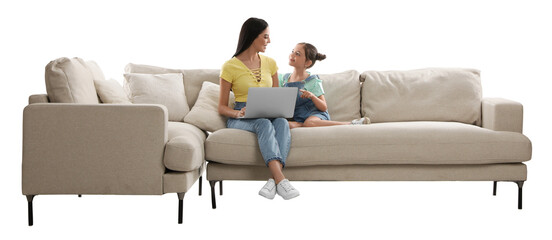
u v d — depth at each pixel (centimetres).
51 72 379
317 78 465
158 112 365
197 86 486
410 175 405
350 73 491
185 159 365
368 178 405
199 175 418
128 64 490
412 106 472
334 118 474
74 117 366
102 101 423
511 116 421
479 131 405
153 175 367
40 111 366
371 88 481
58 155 368
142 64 494
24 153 369
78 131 367
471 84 475
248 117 407
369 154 397
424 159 399
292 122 446
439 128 407
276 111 412
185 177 370
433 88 476
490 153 398
